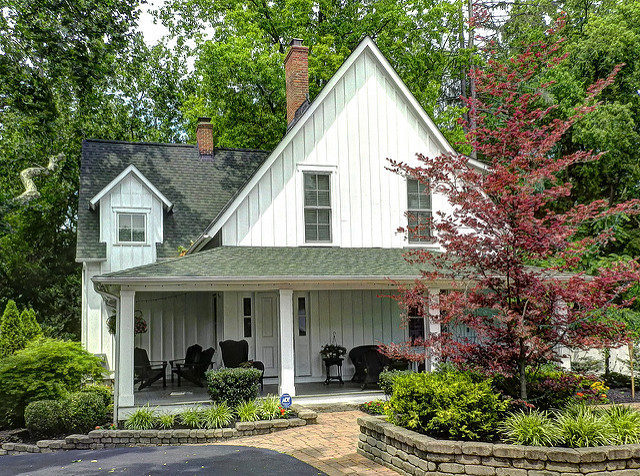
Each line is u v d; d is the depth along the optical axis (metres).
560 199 25.02
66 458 10.00
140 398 13.82
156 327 18.64
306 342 16.64
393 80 17.06
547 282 8.27
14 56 17.41
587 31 23.98
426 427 8.38
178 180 21.30
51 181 30.20
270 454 9.50
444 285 13.97
